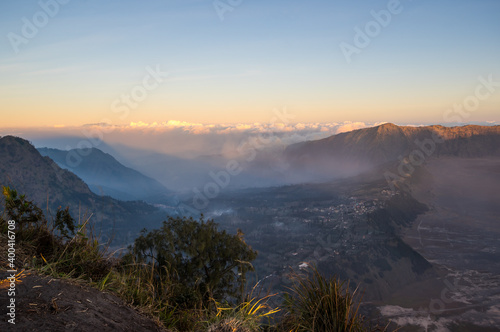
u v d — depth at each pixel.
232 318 3.30
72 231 3.47
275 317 3.48
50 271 2.69
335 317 3.31
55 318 2.04
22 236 3.20
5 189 3.25
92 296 2.59
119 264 3.71
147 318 2.86
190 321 3.56
